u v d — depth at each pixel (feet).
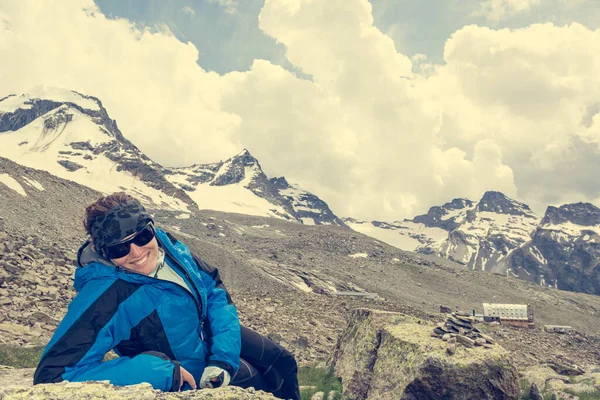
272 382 11.75
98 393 7.63
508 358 31.94
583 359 205.67
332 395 38.17
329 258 593.01
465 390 30.25
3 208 200.23
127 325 9.26
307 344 96.78
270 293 199.62
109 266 9.29
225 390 9.11
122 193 9.70
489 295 590.96
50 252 126.82
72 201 332.60
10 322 66.54
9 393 7.29
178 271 9.93
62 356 8.46
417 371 31.22
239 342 10.49
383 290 443.73
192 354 9.90
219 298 10.98
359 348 40.70
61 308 83.97
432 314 237.04
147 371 8.72
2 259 105.60
